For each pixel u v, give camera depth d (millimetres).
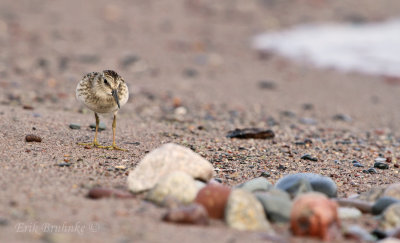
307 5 32594
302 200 6426
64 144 10141
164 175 7453
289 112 16344
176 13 31047
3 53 22078
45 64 20781
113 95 9828
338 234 6246
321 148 11656
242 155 10523
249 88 19578
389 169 10078
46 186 7375
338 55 24250
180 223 6320
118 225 6129
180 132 12602
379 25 28719
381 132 14328
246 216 6461
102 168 8648
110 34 26453
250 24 29516
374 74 21812
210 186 7012
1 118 12008
